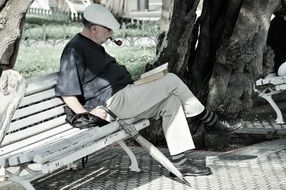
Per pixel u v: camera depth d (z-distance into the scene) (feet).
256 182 23.07
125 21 87.25
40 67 53.52
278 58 32.81
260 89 32.96
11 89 17.10
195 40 28.91
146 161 26.02
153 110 23.49
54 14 95.35
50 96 22.82
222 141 27.78
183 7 27.99
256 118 33.55
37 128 22.24
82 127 22.95
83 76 23.35
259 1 27.50
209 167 24.85
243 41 27.35
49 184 23.26
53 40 70.74
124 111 23.39
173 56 28.17
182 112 23.18
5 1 16.30
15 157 19.21
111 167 25.26
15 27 16.53
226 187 22.52
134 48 64.80
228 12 28.25
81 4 95.09
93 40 23.70
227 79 27.17
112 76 23.85
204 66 28.43
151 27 72.18
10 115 17.21
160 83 23.04
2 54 16.70
